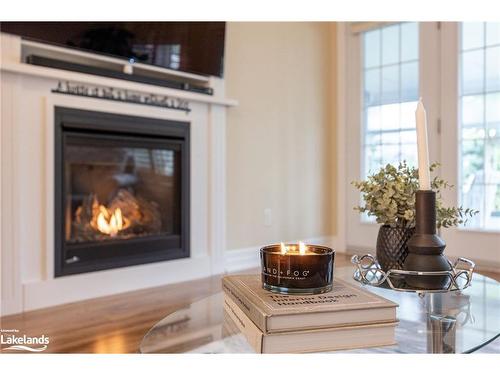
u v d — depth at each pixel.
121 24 2.28
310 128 3.36
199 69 2.62
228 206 2.83
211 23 2.64
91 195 2.32
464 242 2.83
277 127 3.12
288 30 3.20
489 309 0.87
